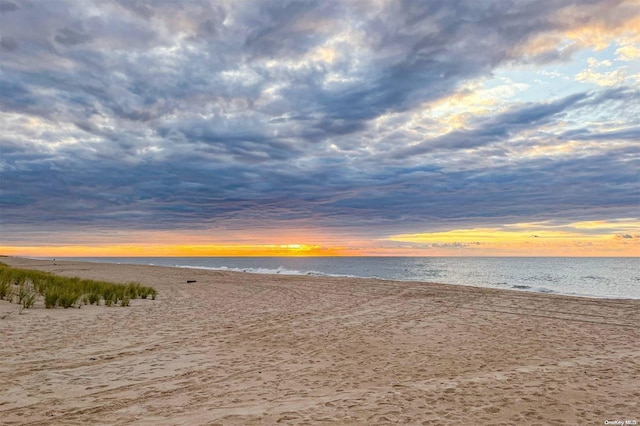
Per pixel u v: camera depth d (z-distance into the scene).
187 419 4.48
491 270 57.94
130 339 8.67
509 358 7.55
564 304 15.18
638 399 5.12
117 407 4.88
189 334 9.40
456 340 9.13
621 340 9.18
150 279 27.25
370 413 4.66
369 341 8.98
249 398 5.24
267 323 11.05
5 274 17.22
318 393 5.46
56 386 5.64
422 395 5.31
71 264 49.09
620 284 33.53
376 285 22.75
